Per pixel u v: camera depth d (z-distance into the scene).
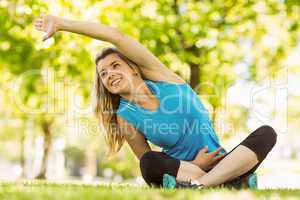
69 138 23.11
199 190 4.13
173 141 5.30
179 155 5.35
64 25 5.14
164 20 13.20
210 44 13.81
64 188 4.32
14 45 15.05
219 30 13.57
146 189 4.27
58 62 14.48
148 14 13.46
